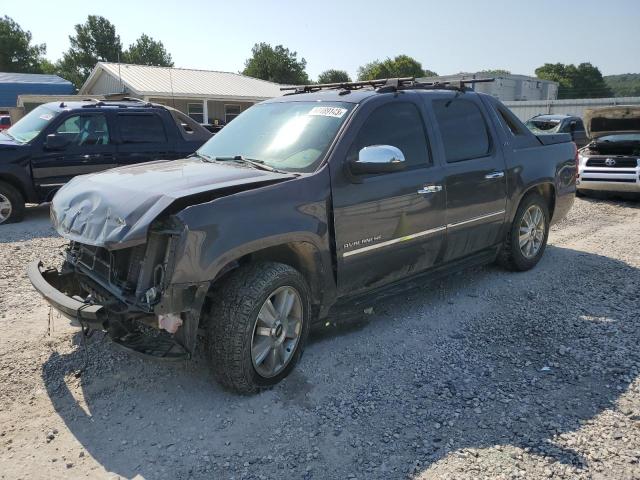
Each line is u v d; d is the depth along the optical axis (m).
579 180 11.58
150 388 3.67
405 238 4.46
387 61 81.56
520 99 44.88
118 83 26.91
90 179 4.03
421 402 3.52
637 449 3.00
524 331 4.60
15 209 9.05
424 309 5.12
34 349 4.17
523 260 6.07
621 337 4.44
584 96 92.44
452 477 2.80
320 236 3.79
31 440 3.11
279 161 4.13
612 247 7.38
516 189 5.66
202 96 26.03
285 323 3.67
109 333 3.32
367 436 3.17
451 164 4.88
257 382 3.55
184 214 3.14
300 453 3.02
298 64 63.72
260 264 3.58
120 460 2.96
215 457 2.99
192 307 3.21
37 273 3.91
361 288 4.33
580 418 3.31
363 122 4.21
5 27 69.00
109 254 3.52
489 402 3.51
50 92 34.47
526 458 2.94
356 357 4.15
